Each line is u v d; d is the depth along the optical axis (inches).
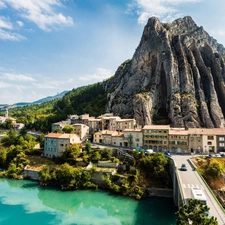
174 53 7071.9
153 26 7716.5
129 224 2218.3
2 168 4163.4
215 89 6643.7
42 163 3900.1
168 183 2972.4
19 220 2315.5
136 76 7263.8
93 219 2356.1
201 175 2640.3
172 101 5969.5
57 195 2977.4
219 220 1549.0
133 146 4325.8
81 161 3629.4
